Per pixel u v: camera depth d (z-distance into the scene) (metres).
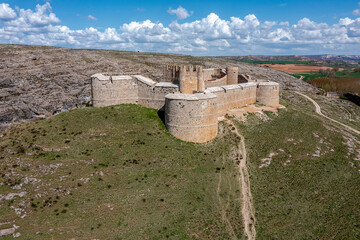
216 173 50.56
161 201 43.28
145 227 38.84
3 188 44.00
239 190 46.97
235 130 62.72
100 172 48.00
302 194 46.47
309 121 71.75
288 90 133.25
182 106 57.47
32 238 36.59
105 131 58.66
